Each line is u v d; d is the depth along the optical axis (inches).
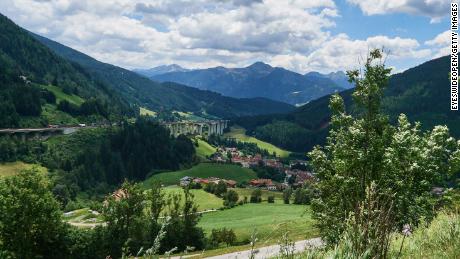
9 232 1969.7
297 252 192.2
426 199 612.4
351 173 698.2
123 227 2369.6
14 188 1987.0
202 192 6766.7
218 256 1565.0
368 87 748.0
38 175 2107.5
